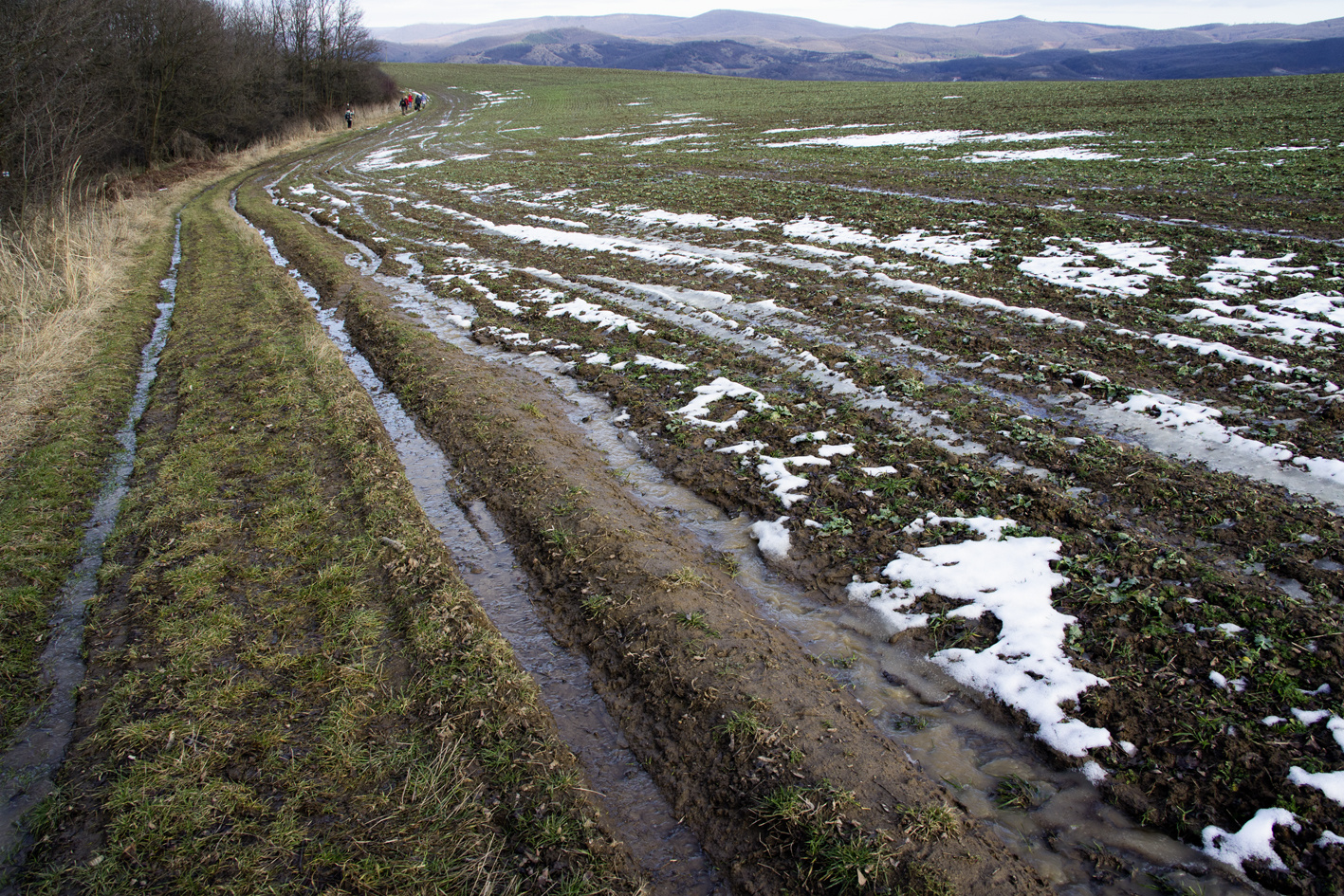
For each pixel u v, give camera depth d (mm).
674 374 10391
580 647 5547
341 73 64188
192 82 38594
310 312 14125
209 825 4129
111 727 4773
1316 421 7410
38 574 6461
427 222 23516
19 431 9125
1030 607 5387
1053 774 4289
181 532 7023
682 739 4613
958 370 9578
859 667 5188
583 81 87250
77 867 3943
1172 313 10570
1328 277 10930
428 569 6258
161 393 10727
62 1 20234
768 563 6387
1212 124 25953
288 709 4906
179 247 21609
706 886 3816
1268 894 3553
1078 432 7758
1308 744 4137
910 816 3920
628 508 7215
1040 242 14328
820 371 9922
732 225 18750
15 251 15758
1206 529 6020
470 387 10367
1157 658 4852
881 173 23500
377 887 3760
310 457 8453
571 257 17656
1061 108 35250
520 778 4336
